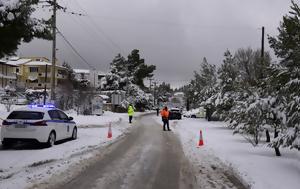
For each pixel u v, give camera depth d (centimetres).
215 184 996
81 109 5419
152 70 9444
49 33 1491
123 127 3164
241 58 5341
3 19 1309
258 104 1498
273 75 1306
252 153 1523
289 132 1161
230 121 2420
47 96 5844
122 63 8388
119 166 1246
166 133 2664
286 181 977
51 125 1648
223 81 3356
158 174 1127
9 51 1477
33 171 1102
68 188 921
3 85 8038
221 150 1631
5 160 1262
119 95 7238
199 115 6000
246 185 966
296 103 1135
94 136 2184
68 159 1346
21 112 1605
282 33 1215
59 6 2827
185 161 1388
